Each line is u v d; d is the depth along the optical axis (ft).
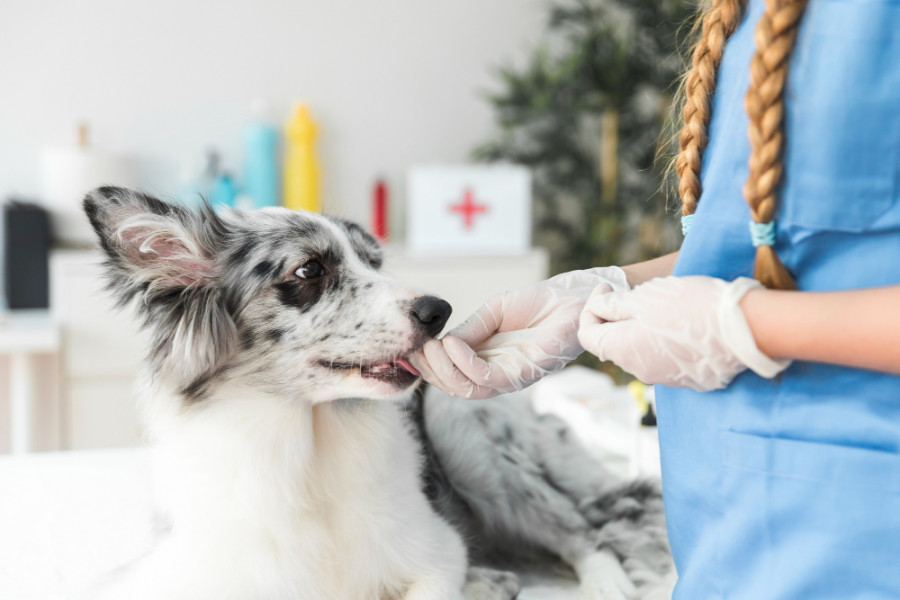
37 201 12.90
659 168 14.89
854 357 2.34
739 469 2.82
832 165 2.51
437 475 5.68
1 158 12.74
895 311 2.24
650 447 6.24
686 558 3.22
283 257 4.69
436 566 4.58
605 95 14.42
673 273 3.10
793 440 2.68
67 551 5.13
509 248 13.66
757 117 2.57
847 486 2.54
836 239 2.61
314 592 4.39
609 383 8.34
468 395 3.50
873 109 2.44
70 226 12.28
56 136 12.95
